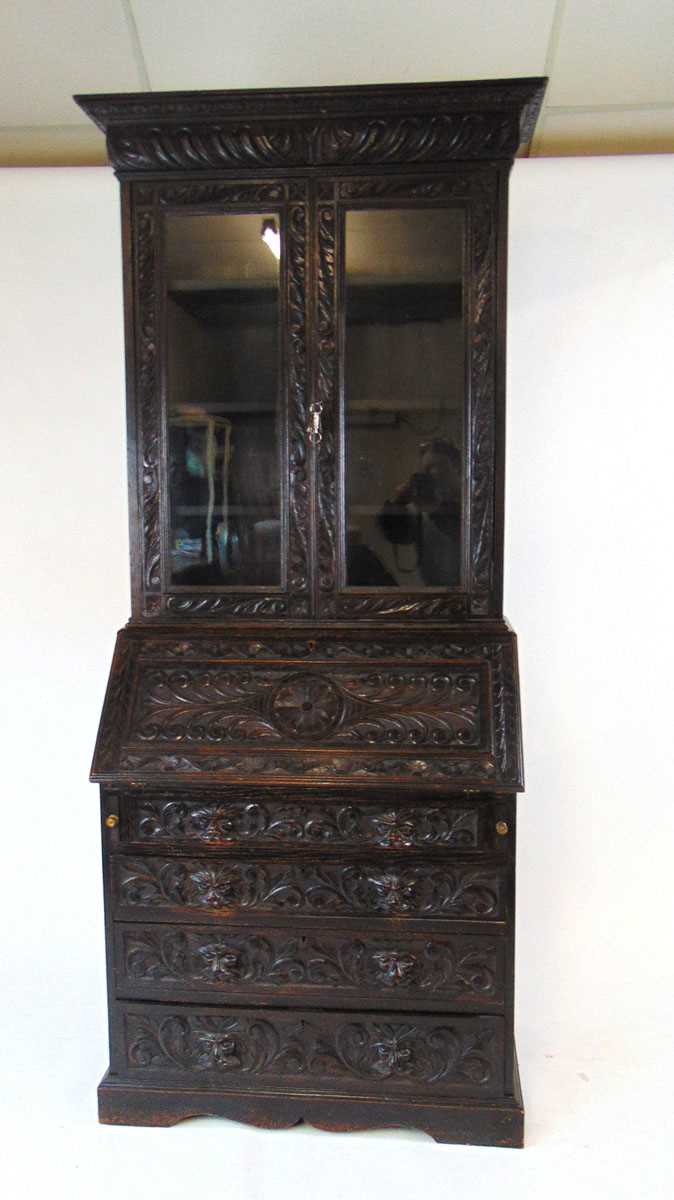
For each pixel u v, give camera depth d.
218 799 1.68
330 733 1.67
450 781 1.60
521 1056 1.99
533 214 2.13
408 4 1.87
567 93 2.02
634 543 2.16
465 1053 1.68
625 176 2.10
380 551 1.76
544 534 2.18
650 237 2.12
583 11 1.85
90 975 2.28
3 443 2.27
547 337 2.15
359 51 1.97
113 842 1.71
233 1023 1.71
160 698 1.74
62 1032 2.07
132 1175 1.62
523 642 2.20
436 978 1.66
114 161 1.73
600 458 2.16
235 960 1.69
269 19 1.91
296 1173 1.63
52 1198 1.57
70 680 2.29
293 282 1.73
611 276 2.13
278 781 1.62
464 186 1.68
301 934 1.68
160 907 1.71
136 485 1.79
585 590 2.18
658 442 2.14
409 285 1.72
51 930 2.31
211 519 1.78
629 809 2.20
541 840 2.21
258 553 1.78
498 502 1.73
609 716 2.19
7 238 2.23
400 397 1.73
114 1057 1.75
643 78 1.97
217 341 1.76
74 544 2.28
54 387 2.26
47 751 2.30
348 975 1.68
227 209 1.73
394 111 1.66
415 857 1.65
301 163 1.70
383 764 1.63
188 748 1.68
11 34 1.93
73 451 2.26
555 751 2.21
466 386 1.71
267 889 1.68
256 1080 1.72
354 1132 1.74
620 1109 1.80
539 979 2.22
